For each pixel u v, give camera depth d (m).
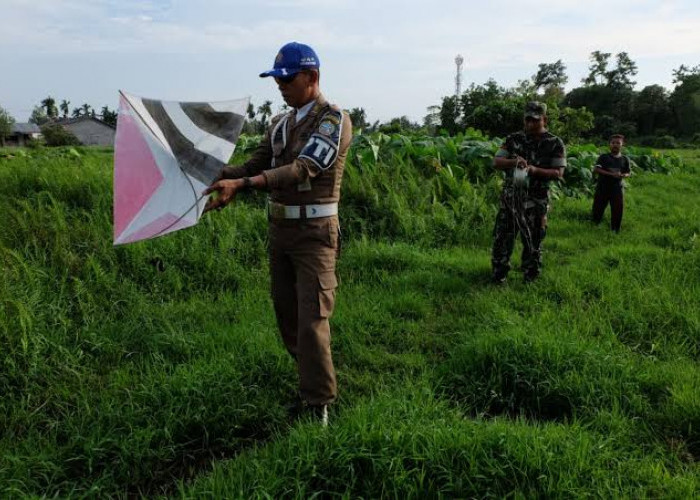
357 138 9.20
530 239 5.05
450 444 2.42
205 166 2.58
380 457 2.34
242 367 3.27
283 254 2.87
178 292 4.64
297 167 2.55
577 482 2.29
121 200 2.40
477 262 5.82
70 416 2.88
